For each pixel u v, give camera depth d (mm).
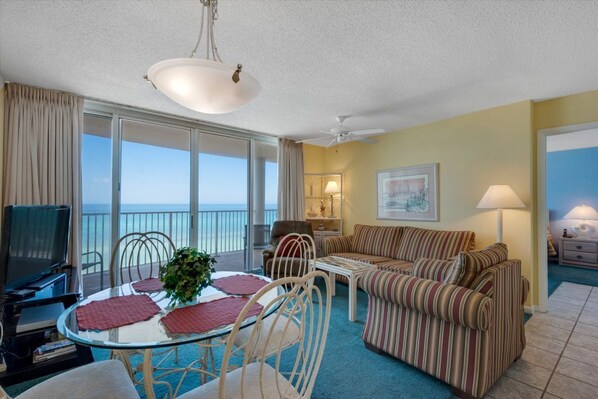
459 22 1761
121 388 1163
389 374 1966
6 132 2621
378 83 2664
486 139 3422
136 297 1584
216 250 4754
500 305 1811
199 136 4094
